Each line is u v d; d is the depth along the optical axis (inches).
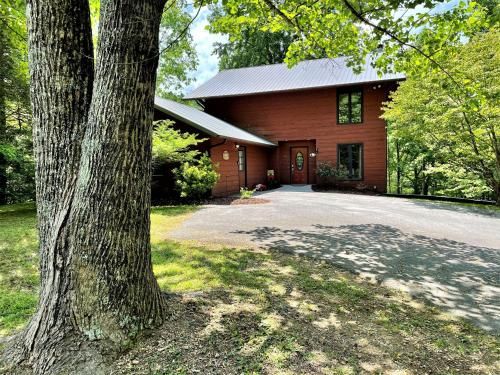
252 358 87.6
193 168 411.5
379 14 169.0
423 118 419.8
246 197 448.1
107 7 83.4
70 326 85.4
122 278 89.1
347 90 612.7
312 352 91.7
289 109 652.7
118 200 87.0
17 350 85.7
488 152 391.9
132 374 79.7
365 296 133.3
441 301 130.9
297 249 198.8
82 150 86.6
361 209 359.3
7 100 411.2
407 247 207.5
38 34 86.7
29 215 339.0
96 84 85.1
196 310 111.0
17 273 156.7
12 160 458.6
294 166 675.4
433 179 717.3
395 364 88.4
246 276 150.3
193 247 200.5
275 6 177.5
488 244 216.8
